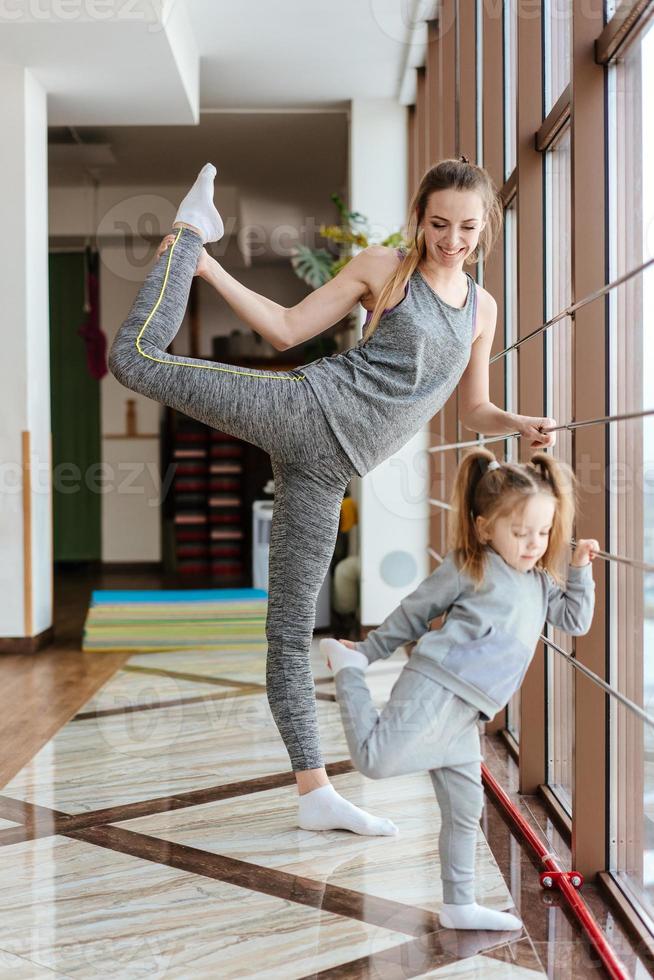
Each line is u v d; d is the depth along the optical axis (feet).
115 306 28.09
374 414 6.32
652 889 5.90
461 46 11.89
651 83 5.82
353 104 17.90
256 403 6.23
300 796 7.55
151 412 28.30
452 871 5.78
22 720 11.25
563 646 8.38
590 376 6.43
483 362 7.09
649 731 5.98
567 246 8.23
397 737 5.56
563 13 8.25
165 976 5.21
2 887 6.47
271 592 7.36
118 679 13.44
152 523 28.45
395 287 6.40
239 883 6.48
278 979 5.17
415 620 5.85
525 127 8.69
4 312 15.53
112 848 7.16
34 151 15.81
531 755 8.47
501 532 5.64
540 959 5.38
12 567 15.64
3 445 15.57
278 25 15.02
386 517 16.38
